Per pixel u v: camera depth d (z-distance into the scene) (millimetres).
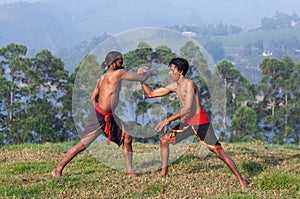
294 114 40750
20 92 32906
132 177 7363
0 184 7039
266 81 42250
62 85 35469
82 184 7008
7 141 31500
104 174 7605
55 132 33344
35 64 35031
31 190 6641
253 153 9547
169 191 6613
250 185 6992
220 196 6277
